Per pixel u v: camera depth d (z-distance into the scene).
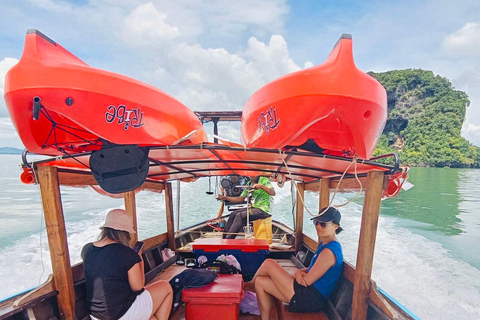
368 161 1.78
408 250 7.00
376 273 5.61
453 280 5.24
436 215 12.63
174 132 1.91
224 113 4.57
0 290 4.42
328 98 1.38
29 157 2.56
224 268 2.86
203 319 2.28
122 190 1.80
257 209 4.56
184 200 11.66
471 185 26.25
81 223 7.98
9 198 11.95
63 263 2.10
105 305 1.86
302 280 2.37
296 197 4.14
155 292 2.13
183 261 4.00
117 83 1.62
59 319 2.14
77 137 1.91
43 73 1.42
